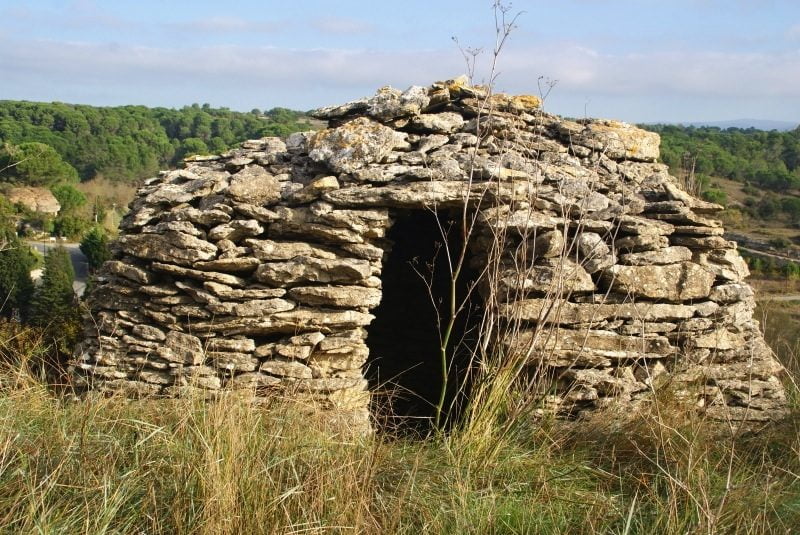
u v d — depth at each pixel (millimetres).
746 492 4348
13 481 3674
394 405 7590
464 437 4758
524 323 5637
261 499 3797
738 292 5922
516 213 5594
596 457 4973
